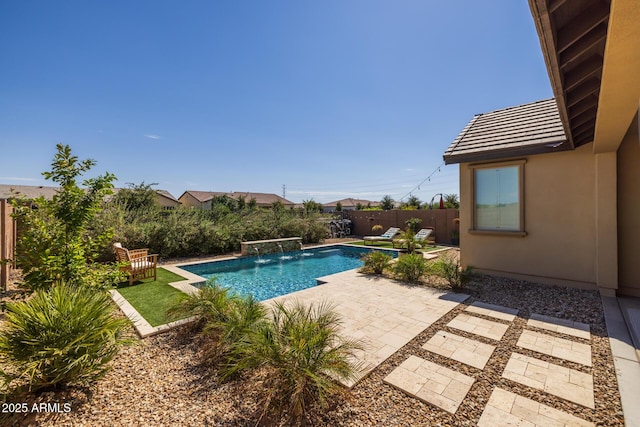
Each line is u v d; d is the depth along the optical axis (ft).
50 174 14.96
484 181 24.23
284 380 8.19
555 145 19.83
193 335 13.26
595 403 8.41
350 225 71.05
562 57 10.31
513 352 11.62
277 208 60.80
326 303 17.95
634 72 9.05
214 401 8.60
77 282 14.76
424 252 40.73
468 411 8.13
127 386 9.34
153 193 58.54
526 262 22.21
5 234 19.83
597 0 8.33
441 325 14.47
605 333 13.29
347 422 7.72
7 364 9.39
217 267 36.58
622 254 18.93
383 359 11.00
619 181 18.99
